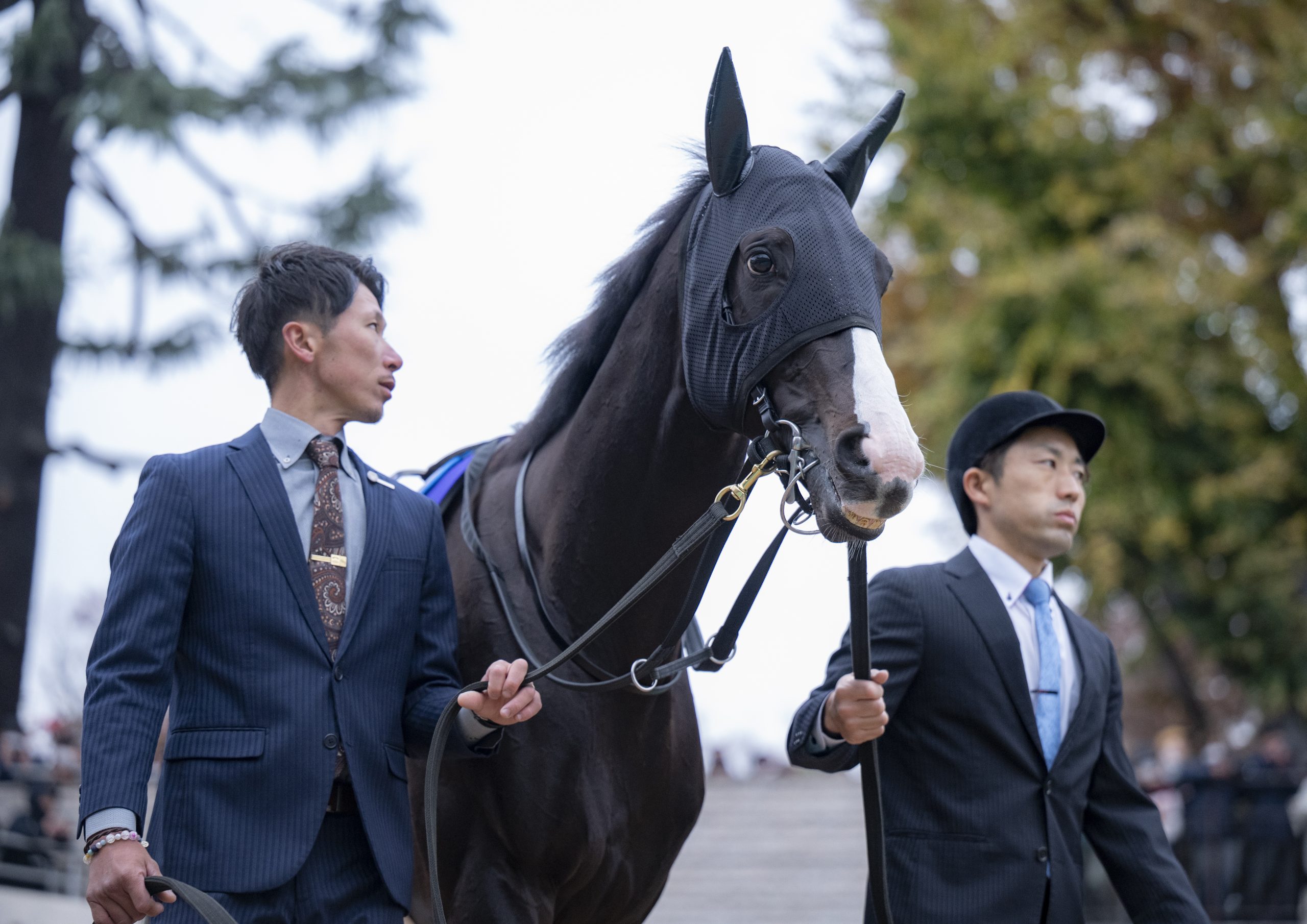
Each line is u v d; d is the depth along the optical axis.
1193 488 17.03
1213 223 18.73
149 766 3.00
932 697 4.12
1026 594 4.36
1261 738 14.42
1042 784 4.06
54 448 15.80
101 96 15.07
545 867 3.62
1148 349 16.41
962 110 17.81
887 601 4.22
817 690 4.16
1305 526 17.80
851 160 3.50
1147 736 27.22
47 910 10.30
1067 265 16.52
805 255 3.12
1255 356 17.52
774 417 3.15
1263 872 11.58
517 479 4.02
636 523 3.62
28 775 12.34
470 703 3.16
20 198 16.05
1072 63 18.16
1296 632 18.11
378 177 16.58
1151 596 19.38
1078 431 4.46
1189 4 18.28
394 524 3.47
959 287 17.91
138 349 15.78
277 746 3.10
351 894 3.16
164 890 2.89
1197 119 18.14
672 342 3.54
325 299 3.46
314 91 16.20
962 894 3.94
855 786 17.34
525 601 3.81
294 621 3.20
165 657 3.09
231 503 3.26
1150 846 4.16
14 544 15.48
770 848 15.69
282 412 3.46
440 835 3.70
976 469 4.48
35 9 15.91
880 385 2.96
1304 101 17.73
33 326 15.80
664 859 3.98
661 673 3.55
